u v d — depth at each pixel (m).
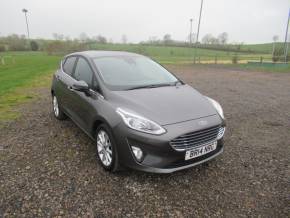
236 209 2.84
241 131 5.28
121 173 3.47
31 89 9.81
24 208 2.74
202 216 2.72
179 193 3.09
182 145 3.08
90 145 4.32
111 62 4.39
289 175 3.56
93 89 3.87
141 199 2.96
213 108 3.65
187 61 35.03
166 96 3.66
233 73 18.08
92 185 3.18
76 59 4.93
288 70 20.66
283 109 7.22
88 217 2.65
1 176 3.33
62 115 5.51
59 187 3.12
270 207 2.88
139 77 4.24
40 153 4.01
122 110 3.23
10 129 5.06
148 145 2.99
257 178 3.46
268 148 4.45
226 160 3.95
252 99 8.60
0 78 13.10
